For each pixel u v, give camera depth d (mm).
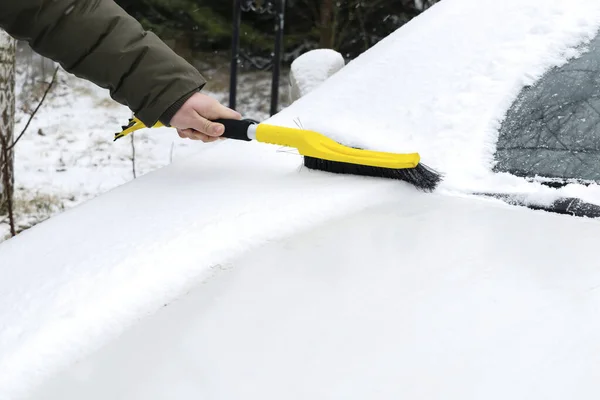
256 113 8688
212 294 1058
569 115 1461
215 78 9562
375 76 1780
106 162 5941
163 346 953
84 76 1411
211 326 984
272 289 1059
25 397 877
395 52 1845
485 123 1517
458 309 978
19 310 1037
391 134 1562
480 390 846
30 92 8008
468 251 1112
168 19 9398
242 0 7191
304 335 955
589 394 827
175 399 867
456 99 1593
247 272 1107
